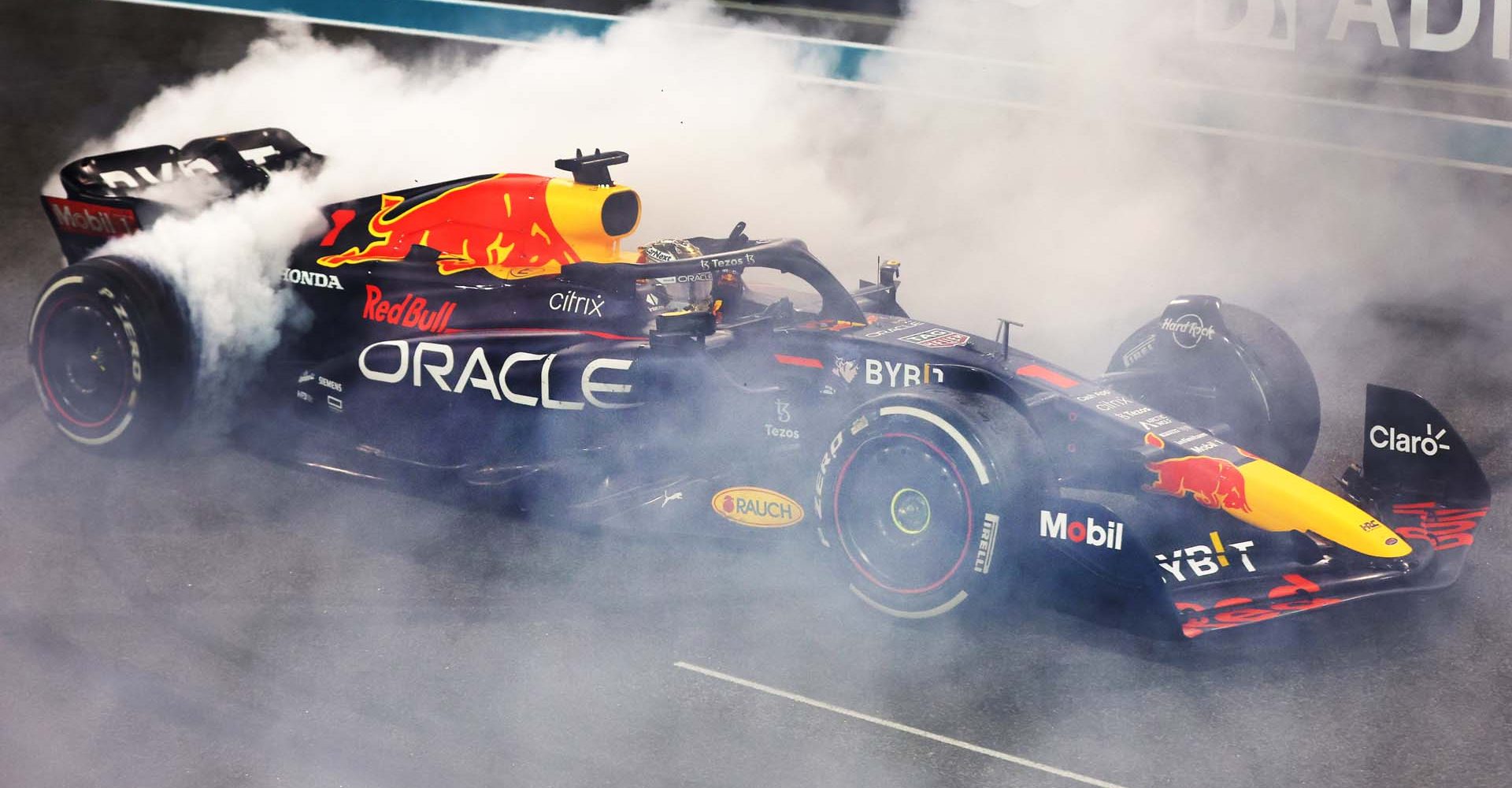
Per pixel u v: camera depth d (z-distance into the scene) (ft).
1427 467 61.36
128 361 67.87
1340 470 73.41
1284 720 50.78
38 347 70.28
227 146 81.46
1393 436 61.72
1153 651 55.42
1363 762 48.42
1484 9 162.81
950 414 54.54
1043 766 47.96
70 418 70.44
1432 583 55.57
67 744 48.03
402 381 68.39
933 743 49.19
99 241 75.05
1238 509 57.93
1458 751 49.14
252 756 47.67
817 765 47.80
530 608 57.93
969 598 55.52
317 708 50.44
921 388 57.00
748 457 63.26
